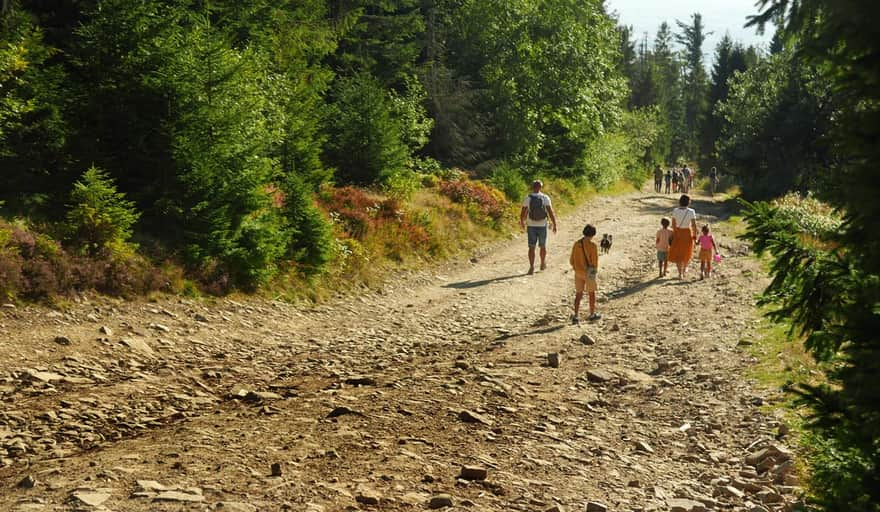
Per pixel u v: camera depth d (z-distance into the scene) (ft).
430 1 124.36
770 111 124.88
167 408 25.12
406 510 16.21
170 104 45.78
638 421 26.21
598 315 44.29
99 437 21.76
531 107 124.88
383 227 64.28
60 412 23.54
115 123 44.91
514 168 117.39
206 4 73.26
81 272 36.86
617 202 135.44
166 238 44.78
